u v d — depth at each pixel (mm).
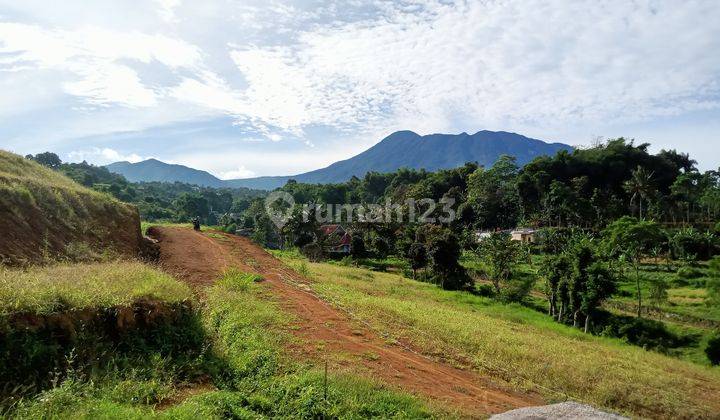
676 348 28500
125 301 8500
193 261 19859
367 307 18344
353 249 60938
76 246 14266
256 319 12680
